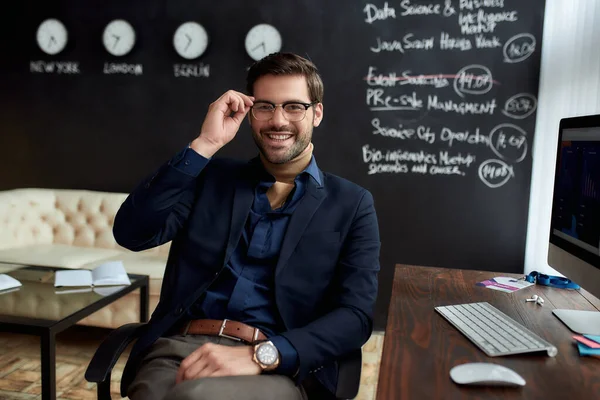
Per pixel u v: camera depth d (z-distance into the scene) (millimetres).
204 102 3414
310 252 1317
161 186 1248
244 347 1119
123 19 3445
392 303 1349
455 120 3111
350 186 1417
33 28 3572
